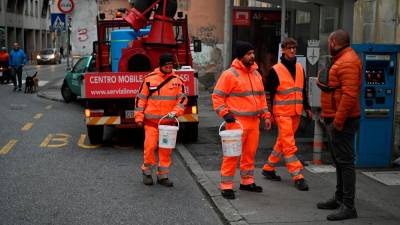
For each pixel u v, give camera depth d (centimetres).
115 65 1198
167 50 1093
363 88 801
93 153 995
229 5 1374
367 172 793
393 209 615
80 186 755
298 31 1543
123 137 1167
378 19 1030
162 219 611
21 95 2150
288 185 728
